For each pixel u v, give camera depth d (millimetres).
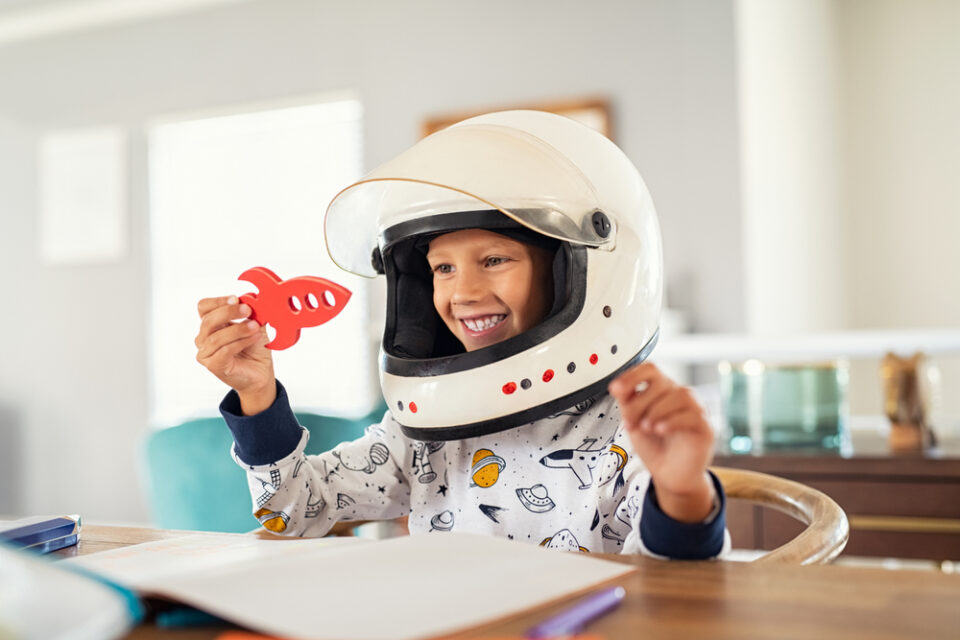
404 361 788
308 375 3543
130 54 3857
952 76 3688
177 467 1888
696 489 578
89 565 567
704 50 2967
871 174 3801
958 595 476
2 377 4031
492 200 745
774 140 3193
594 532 823
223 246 3719
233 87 3686
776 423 1493
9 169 4039
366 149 3455
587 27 3133
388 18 3434
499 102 3254
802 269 3389
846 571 537
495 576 496
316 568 502
